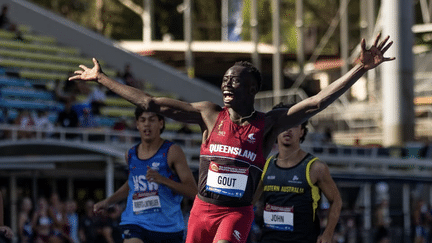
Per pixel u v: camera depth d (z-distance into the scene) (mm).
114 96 43781
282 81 68125
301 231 13227
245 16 90688
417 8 77000
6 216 26125
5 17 50250
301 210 13227
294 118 8984
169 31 77688
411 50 47875
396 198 36812
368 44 67812
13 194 26438
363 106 61219
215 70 65688
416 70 74062
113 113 41938
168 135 31656
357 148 38969
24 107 38188
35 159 23359
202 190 9422
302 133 13664
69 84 40062
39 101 38906
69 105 30594
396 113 47375
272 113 9164
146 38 64625
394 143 47375
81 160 23469
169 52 63281
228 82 8961
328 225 13023
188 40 57219
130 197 12562
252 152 9078
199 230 9469
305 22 86625
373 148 39656
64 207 22734
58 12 75000
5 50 47438
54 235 21766
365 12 71375
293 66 73875
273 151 30094
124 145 29047
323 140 40938
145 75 52750
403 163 36469
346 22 67938
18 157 23109
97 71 9180
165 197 12328
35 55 48781
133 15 76125
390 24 48031
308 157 13367
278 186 13344
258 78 9078
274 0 57750
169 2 76875
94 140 29797
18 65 46062
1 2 52719
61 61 50281
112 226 21406
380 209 29719
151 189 12312
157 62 54281
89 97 39719
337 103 63312
